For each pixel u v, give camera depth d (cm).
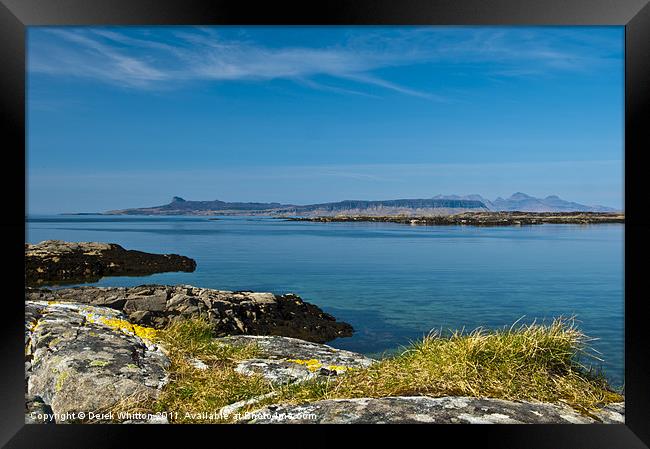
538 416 393
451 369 465
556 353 483
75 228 6975
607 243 4238
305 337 1195
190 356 596
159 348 587
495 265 2827
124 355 517
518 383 452
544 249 3753
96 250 2664
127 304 1066
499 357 477
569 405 427
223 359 605
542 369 470
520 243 4341
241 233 6172
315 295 1909
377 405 404
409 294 1922
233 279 2336
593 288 2036
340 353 662
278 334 1171
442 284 2172
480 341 494
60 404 445
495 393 439
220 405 464
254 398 469
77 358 490
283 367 577
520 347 484
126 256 2647
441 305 1697
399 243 4506
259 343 686
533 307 1655
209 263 2942
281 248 4019
